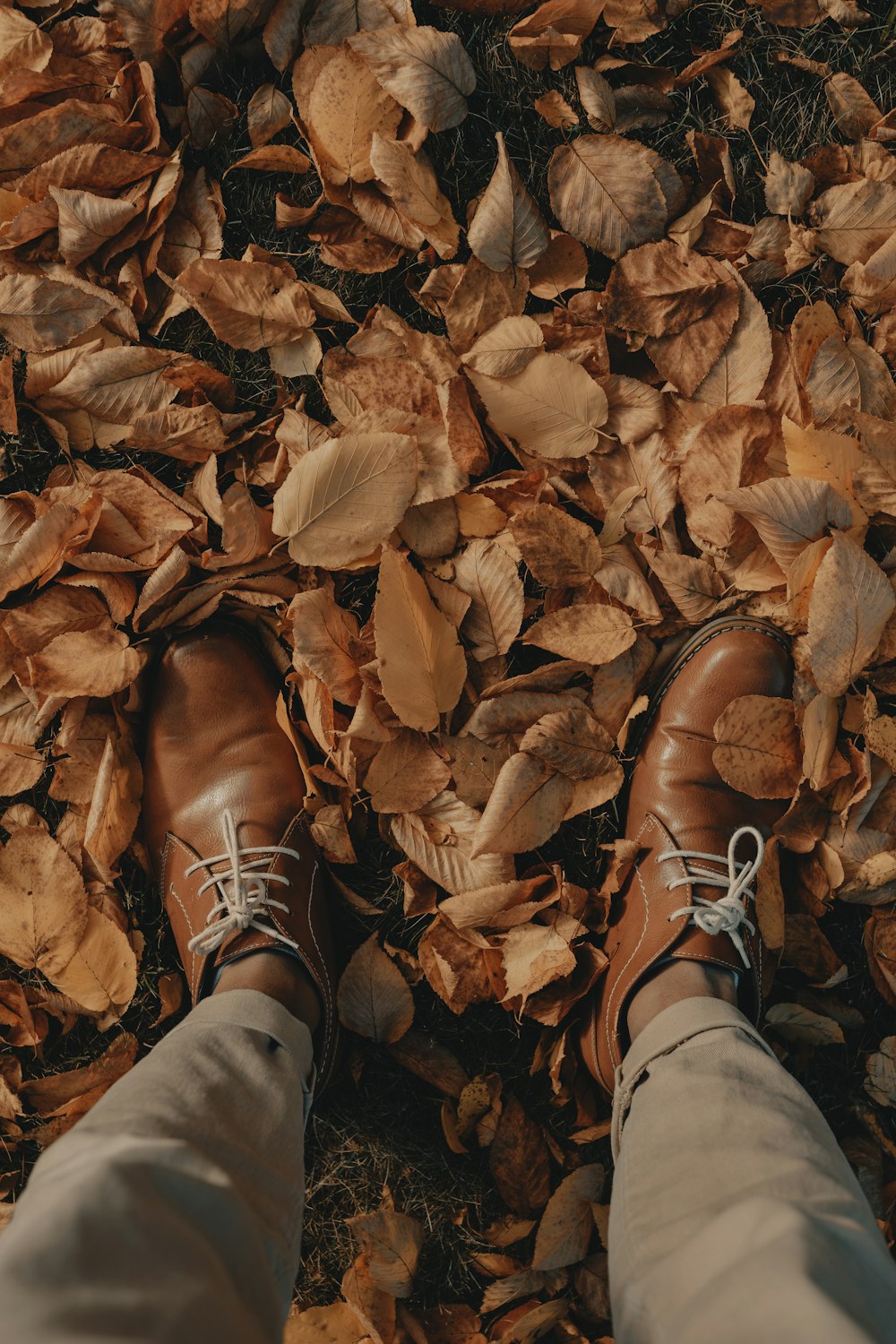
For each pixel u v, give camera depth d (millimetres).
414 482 1011
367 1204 1104
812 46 1140
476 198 1112
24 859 1059
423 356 1074
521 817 1023
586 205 1071
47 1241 495
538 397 1048
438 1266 1100
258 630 1133
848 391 1079
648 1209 736
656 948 1028
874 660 1074
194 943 991
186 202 1093
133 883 1112
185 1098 750
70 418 1084
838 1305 499
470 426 1054
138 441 1056
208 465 1049
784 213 1107
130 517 1060
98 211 1037
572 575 1056
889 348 1117
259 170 1108
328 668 1009
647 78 1127
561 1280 1101
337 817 1054
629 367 1098
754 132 1137
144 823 1109
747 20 1132
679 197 1097
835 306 1130
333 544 1018
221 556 1036
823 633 999
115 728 1075
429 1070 1102
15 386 1104
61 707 1045
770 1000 1146
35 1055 1090
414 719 1003
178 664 1086
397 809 1042
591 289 1118
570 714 1044
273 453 1092
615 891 1088
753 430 1055
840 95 1134
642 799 1106
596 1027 1062
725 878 1050
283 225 1094
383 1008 1086
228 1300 536
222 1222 608
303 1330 1054
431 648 1004
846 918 1147
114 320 1072
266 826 1073
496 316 1079
